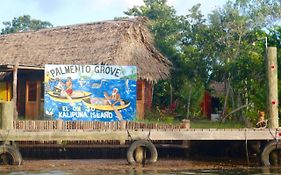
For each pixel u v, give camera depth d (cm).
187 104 3428
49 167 1897
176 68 3353
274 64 2066
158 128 2081
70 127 2136
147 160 1966
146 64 2914
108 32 2952
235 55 3231
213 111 3878
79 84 2297
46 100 2275
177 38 3825
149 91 3008
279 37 2591
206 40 3391
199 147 2173
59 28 3228
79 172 1788
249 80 2755
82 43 2959
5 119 1927
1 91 3030
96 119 2298
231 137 1977
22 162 1966
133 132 1956
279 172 1819
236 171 1841
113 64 2711
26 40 3197
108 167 1903
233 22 3372
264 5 3475
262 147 2058
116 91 2320
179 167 1922
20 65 2595
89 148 2105
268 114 2069
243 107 2730
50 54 2966
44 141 2052
